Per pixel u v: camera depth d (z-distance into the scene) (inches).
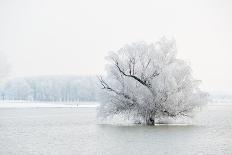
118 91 2381.9
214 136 1886.1
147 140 1739.7
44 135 1932.8
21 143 1633.9
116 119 2974.9
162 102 2325.3
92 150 1449.3
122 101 2380.7
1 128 2308.1
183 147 1534.2
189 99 2364.7
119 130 2146.9
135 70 2357.3
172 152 1414.9
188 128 2256.4
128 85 2359.7
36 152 1396.4
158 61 2368.4
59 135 1930.4
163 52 2411.4
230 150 1459.2
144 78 2336.4
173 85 2299.5
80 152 1400.1
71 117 3321.9
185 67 2383.1
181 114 2395.4
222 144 1616.6
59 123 2679.6
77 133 2016.5
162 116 2412.6
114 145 1582.2
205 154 1371.8
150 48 2385.6
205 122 2787.9
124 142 1672.0
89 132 2062.0
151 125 2405.3
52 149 1467.8
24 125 2514.8
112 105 2411.4
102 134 1966.0
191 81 2389.3
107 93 2405.3
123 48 2386.8
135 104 2369.6
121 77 2389.3
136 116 2427.4
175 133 2000.5
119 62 2378.2
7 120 2940.5
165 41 2426.2
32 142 1665.8
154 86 2319.1
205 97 2400.3
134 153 1392.7
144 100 2333.9
